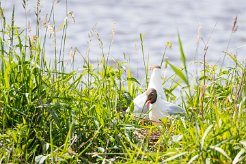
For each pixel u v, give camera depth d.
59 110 13.73
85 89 15.22
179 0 83.44
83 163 12.91
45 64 14.63
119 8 76.06
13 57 14.83
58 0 16.16
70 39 51.66
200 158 11.65
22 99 13.73
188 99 15.88
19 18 56.84
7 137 13.07
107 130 13.42
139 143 13.42
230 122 12.29
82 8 73.25
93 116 13.64
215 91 16.08
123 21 68.19
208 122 13.22
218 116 12.59
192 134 12.09
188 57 49.44
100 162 13.13
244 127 12.36
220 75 16.80
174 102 17.84
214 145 11.62
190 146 12.14
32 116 13.52
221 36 58.75
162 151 13.30
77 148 13.15
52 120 13.57
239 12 74.19
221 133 11.80
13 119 13.58
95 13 70.94
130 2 80.62
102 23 65.50
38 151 13.21
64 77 14.65
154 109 16.19
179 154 11.59
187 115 14.23
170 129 13.34
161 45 54.66
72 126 13.19
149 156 12.40
